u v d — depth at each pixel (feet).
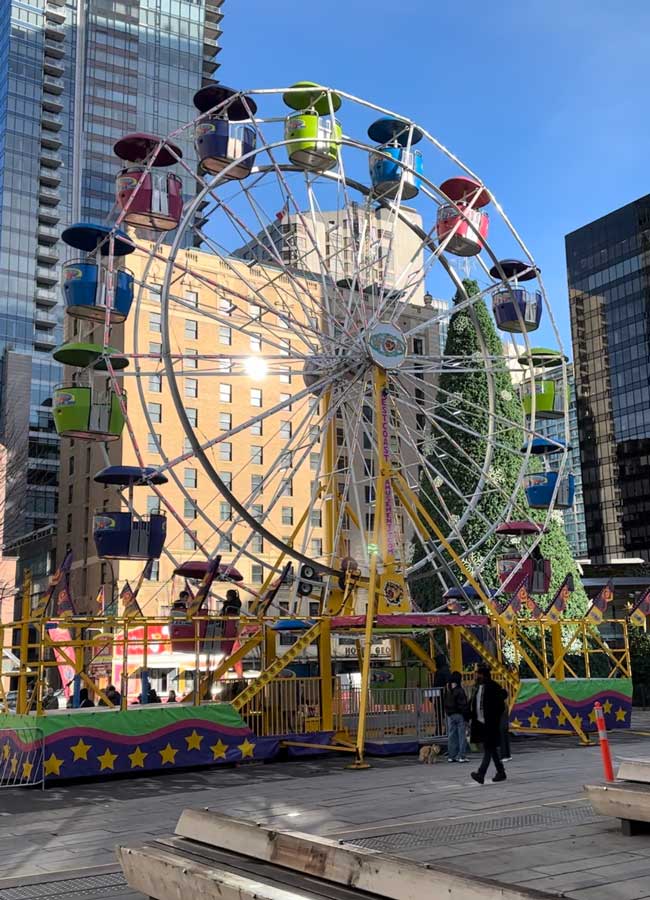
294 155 87.56
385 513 78.74
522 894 16.29
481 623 78.13
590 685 84.94
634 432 383.04
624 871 27.25
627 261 393.91
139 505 242.58
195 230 84.84
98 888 29.30
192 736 63.52
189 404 249.34
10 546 275.59
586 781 50.55
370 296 92.68
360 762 63.10
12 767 59.31
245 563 250.57
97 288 79.92
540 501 89.86
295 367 269.03
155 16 481.87
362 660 74.90
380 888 18.43
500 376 163.12
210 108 89.45
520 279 96.12
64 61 458.91
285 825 38.60
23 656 61.57
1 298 417.49
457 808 42.06
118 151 83.87
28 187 435.94
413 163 93.91
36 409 371.76
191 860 21.33
